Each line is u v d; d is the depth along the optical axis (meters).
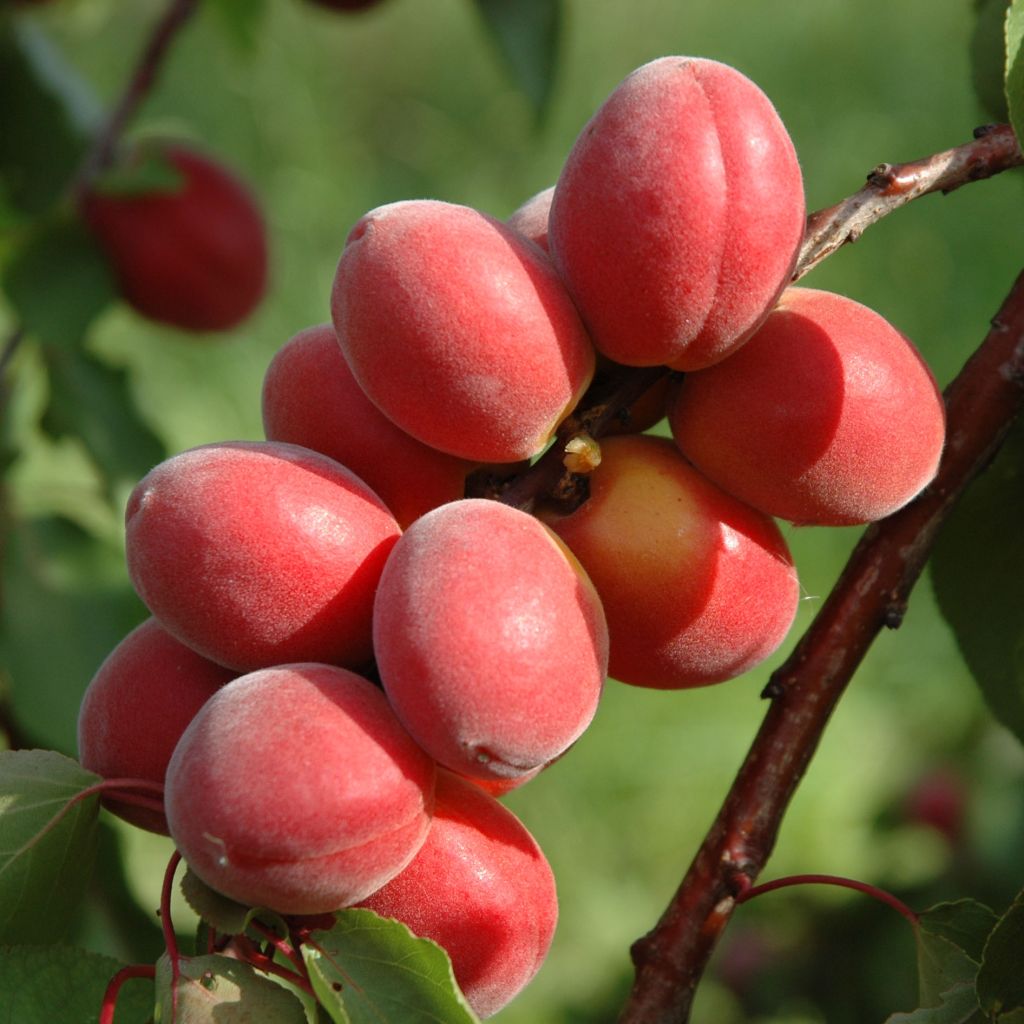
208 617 0.55
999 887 0.91
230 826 0.53
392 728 0.54
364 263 0.55
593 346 0.56
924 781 1.01
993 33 0.64
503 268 0.55
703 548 0.56
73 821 0.56
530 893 0.56
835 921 0.93
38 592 0.77
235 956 0.55
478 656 0.53
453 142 1.93
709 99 0.55
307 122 1.85
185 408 1.55
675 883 1.33
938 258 1.63
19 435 0.84
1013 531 0.63
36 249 0.82
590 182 0.55
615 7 1.97
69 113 0.92
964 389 0.60
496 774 0.54
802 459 0.56
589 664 0.54
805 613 1.41
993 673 0.63
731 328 0.55
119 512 0.82
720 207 0.55
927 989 0.58
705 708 1.40
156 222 0.85
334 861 0.53
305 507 0.55
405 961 0.54
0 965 0.56
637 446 0.57
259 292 0.92
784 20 1.90
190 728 0.54
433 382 0.55
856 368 0.56
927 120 1.77
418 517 0.57
